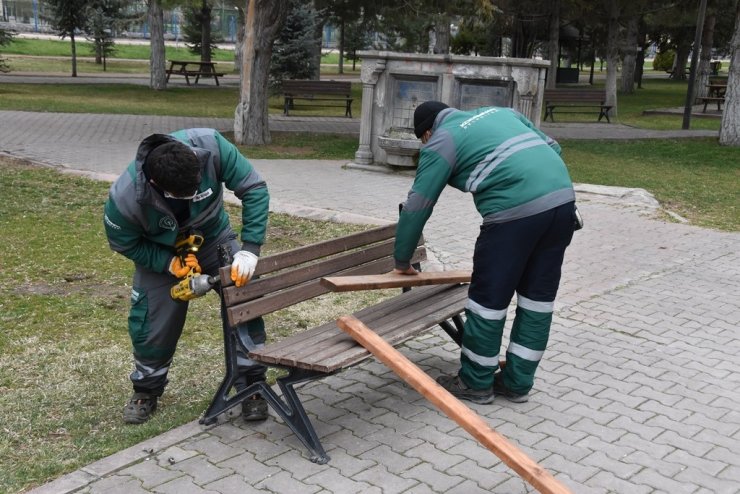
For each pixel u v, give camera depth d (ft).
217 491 11.23
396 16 64.23
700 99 87.04
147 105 75.56
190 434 12.90
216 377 15.40
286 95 74.23
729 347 17.79
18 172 35.96
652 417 14.08
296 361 11.75
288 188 35.88
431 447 12.70
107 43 123.34
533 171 13.12
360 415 13.85
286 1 50.14
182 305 12.95
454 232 28.19
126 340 17.25
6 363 15.72
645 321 19.43
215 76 105.70
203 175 12.12
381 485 11.50
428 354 16.93
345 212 30.63
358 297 20.70
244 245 12.53
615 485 11.73
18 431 12.96
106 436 12.83
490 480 11.72
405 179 39.65
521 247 13.33
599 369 16.24
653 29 138.72
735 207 36.11
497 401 14.60
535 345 14.12
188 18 137.80
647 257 26.02
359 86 117.08
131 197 11.60
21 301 19.61
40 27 189.67
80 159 40.78
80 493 11.10
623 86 127.75
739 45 56.24
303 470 11.87
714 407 14.58
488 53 134.21
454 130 13.34
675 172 46.42
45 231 26.37
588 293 21.68
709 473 12.19
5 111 62.03
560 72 141.49
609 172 45.55
